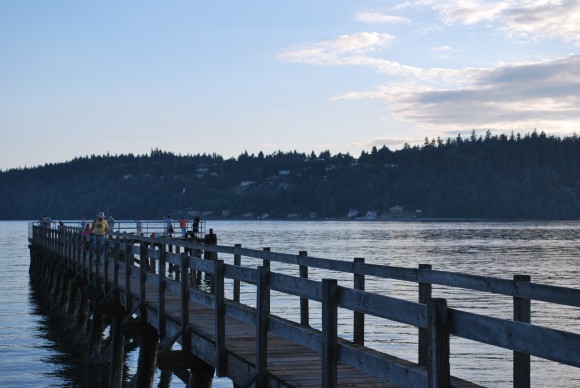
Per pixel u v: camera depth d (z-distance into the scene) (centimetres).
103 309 2145
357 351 801
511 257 8188
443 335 643
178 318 1500
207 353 1270
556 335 527
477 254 8769
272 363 1084
